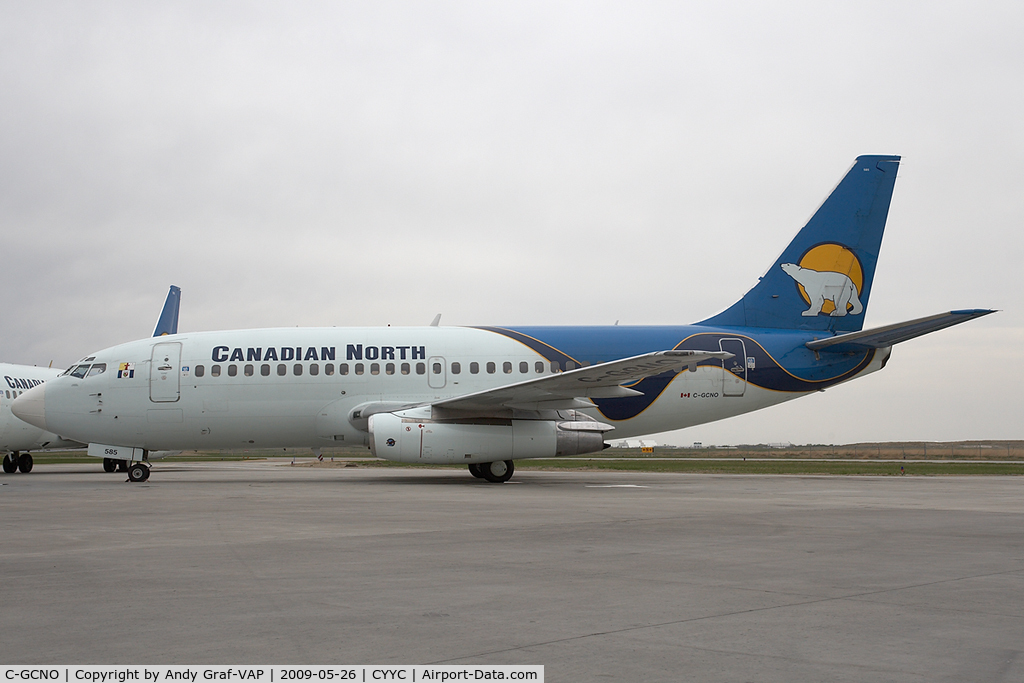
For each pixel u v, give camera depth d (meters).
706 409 23.23
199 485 20.55
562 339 23.08
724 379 23.12
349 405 21.98
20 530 10.42
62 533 10.10
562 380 18.84
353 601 6.07
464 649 4.78
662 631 5.21
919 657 4.64
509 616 5.61
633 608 5.86
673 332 23.47
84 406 21.53
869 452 74.75
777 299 24.12
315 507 13.79
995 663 4.52
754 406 23.56
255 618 5.52
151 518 11.92
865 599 6.20
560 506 14.09
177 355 21.84
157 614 5.63
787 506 14.27
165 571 7.33
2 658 4.60
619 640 4.99
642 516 12.32
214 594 6.31
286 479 24.00
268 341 22.20
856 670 4.39
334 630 5.20
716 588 6.60
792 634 5.14
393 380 22.12
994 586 6.73
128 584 6.71
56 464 44.50
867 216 24.31
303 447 22.98
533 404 20.80
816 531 10.44
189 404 21.62
